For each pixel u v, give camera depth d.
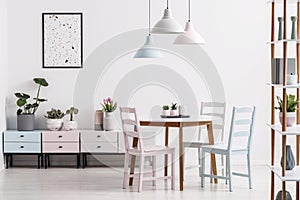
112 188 6.67
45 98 8.33
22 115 8.05
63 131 7.98
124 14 8.29
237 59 8.23
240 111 6.51
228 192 6.43
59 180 7.14
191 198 6.13
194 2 8.23
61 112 8.23
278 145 8.15
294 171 5.22
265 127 8.23
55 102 8.34
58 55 8.31
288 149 5.29
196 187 6.74
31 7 8.29
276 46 8.16
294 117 5.29
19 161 8.38
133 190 6.57
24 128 8.05
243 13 8.23
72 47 8.30
